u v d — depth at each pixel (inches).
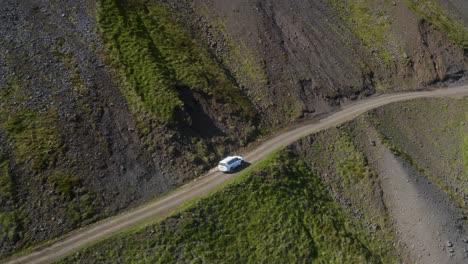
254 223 1524.4
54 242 1314.0
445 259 1626.5
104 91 1659.7
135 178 1536.7
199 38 2119.8
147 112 1665.8
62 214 1369.3
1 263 1235.2
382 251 1662.2
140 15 2009.1
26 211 1334.9
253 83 2076.8
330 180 1822.1
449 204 1803.6
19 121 1475.1
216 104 1856.5
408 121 2207.2
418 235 1690.5
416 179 1835.6
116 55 1777.8
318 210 1670.8
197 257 1376.7
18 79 1563.7
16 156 1406.3
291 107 2078.0
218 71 2003.0
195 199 1510.8
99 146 1535.4
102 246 1314.0
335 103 2204.7
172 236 1387.8
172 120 1676.9
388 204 1790.1
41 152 1439.5
